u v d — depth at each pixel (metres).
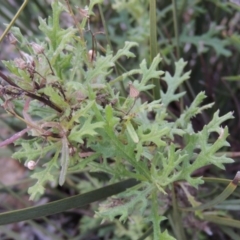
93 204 0.48
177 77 0.30
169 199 0.31
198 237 0.39
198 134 0.24
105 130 0.22
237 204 0.35
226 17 0.49
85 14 0.23
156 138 0.23
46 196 0.50
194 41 0.45
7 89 0.22
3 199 0.56
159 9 0.49
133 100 0.24
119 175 0.24
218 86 0.48
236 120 0.47
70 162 0.23
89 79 0.24
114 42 0.49
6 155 0.48
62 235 0.55
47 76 0.22
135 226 0.42
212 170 0.40
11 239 0.56
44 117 0.25
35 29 0.52
